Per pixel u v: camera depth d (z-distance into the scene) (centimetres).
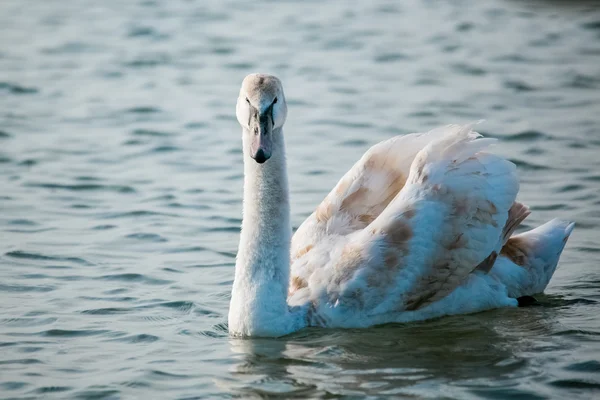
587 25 3225
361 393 1084
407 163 1380
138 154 2139
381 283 1290
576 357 1178
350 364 1175
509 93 2536
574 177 1908
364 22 3338
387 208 1324
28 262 1536
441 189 1313
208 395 1088
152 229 1692
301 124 2322
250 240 1284
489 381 1114
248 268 1282
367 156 1395
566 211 1736
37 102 2536
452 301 1335
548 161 2011
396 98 2514
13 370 1157
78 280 1469
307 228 1384
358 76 2733
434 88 2602
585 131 2198
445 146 1336
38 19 3434
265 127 1219
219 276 1492
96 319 1324
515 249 1409
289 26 3294
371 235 1306
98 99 2561
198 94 2598
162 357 1200
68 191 1902
